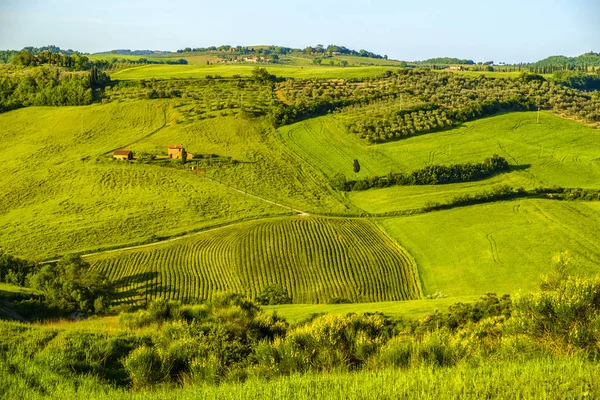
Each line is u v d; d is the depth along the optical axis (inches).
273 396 564.4
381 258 3304.6
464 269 3088.1
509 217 3826.3
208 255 3309.5
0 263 2546.8
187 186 4862.2
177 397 609.6
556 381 536.1
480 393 521.7
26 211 4360.2
